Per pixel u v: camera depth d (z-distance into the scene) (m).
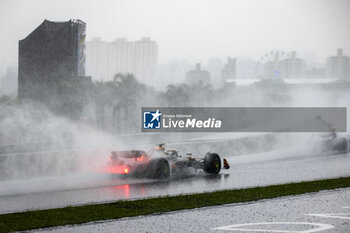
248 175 48.94
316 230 25.81
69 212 29.45
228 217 28.81
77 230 25.41
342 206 32.47
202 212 30.19
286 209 31.33
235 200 33.94
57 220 27.23
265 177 47.41
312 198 35.34
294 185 41.31
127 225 26.58
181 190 38.78
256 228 26.12
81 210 30.09
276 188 39.50
